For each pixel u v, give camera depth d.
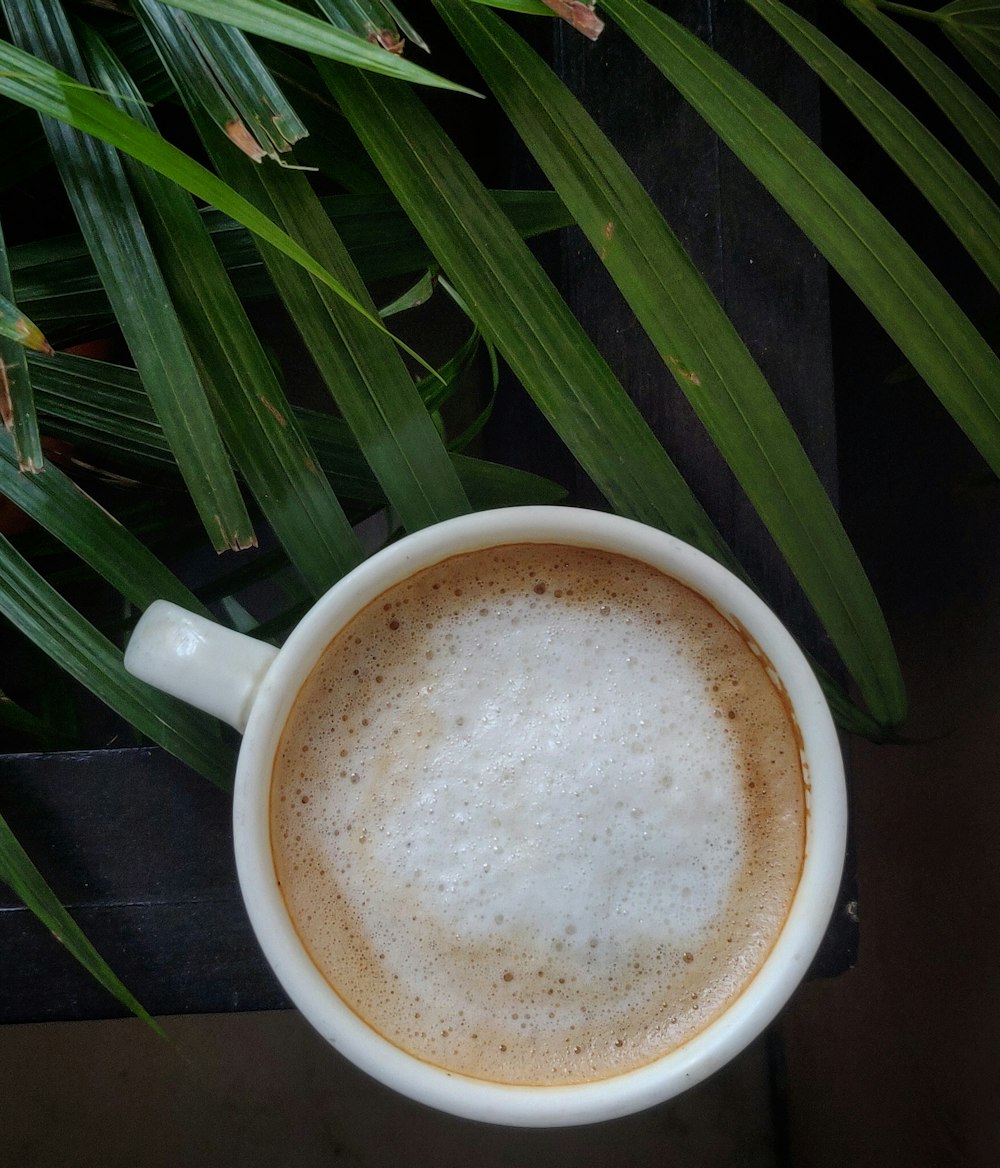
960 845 0.26
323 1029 0.16
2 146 0.19
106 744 0.29
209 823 0.21
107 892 0.20
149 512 0.25
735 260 0.21
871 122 0.18
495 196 0.18
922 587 0.28
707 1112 0.37
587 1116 0.16
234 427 0.17
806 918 0.16
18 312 0.15
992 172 0.18
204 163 0.28
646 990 0.17
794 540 0.17
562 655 0.18
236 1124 0.37
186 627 0.16
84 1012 0.20
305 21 0.13
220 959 0.20
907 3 0.25
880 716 0.18
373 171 0.20
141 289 0.17
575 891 0.18
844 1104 0.32
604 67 0.21
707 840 0.18
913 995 0.28
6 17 0.17
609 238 0.17
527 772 0.18
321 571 0.18
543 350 0.17
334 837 0.18
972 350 0.17
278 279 0.17
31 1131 0.36
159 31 0.17
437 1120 0.37
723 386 0.17
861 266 0.17
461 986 0.17
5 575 0.18
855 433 0.30
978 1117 0.25
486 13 0.17
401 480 0.17
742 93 0.17
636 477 0.17
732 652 0.18
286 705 0.16
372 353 0.17
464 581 0.18
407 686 0.18
